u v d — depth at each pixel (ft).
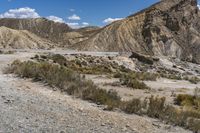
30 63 94.58
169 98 73.56
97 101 51.67
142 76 123.44
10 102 42.86
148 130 37.35
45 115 38.24
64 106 44.37
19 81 64.80
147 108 49.65
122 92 76.13
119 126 37.17
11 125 32.86
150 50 642.22
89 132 33.37
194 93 86.74
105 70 143.23
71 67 139.54
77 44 648.79
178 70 240.94
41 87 59.62
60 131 32.55
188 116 49.08
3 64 104.83
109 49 626.23
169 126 40.75
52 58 165.58
